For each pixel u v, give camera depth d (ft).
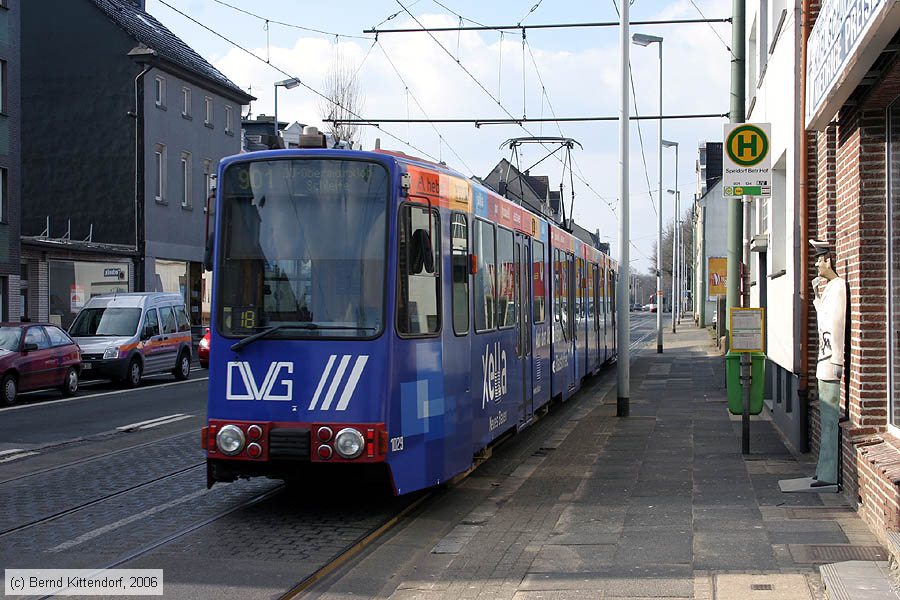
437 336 33.86
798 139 43.01
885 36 23.45
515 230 46.55
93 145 138.10
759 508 31.50
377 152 32.17
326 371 30.94
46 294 114.62
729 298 66.39
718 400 68.59
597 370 85.10
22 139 139.85
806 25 41.22
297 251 31.71
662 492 35.04
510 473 41.86
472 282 37.73
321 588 24.59
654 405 66.44
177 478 39.52
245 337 31.50
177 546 28.25
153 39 146.00
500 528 31.04
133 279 133.90
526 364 48.62
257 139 201.26
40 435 52.31
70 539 28.99
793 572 23.95
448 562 27.04
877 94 28.73
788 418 46.75
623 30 60.64
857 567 23.29
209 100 156.56
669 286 415.85
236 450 31.09
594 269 83.76
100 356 82.43
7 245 105.40
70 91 139.03
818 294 33.81
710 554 25.95
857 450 29.94
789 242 44.52
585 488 36.65
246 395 31.37
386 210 31.55
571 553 26.91
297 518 32.22
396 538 30.01
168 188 143.64
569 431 54.85
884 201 30.50
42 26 139.85
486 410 39.45
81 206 137.90
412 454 32.01
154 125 139.85
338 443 30.40
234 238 32.17
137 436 52.08
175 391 79.82
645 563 25.38
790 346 44.50
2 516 32.19
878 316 30.63
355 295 31.27
